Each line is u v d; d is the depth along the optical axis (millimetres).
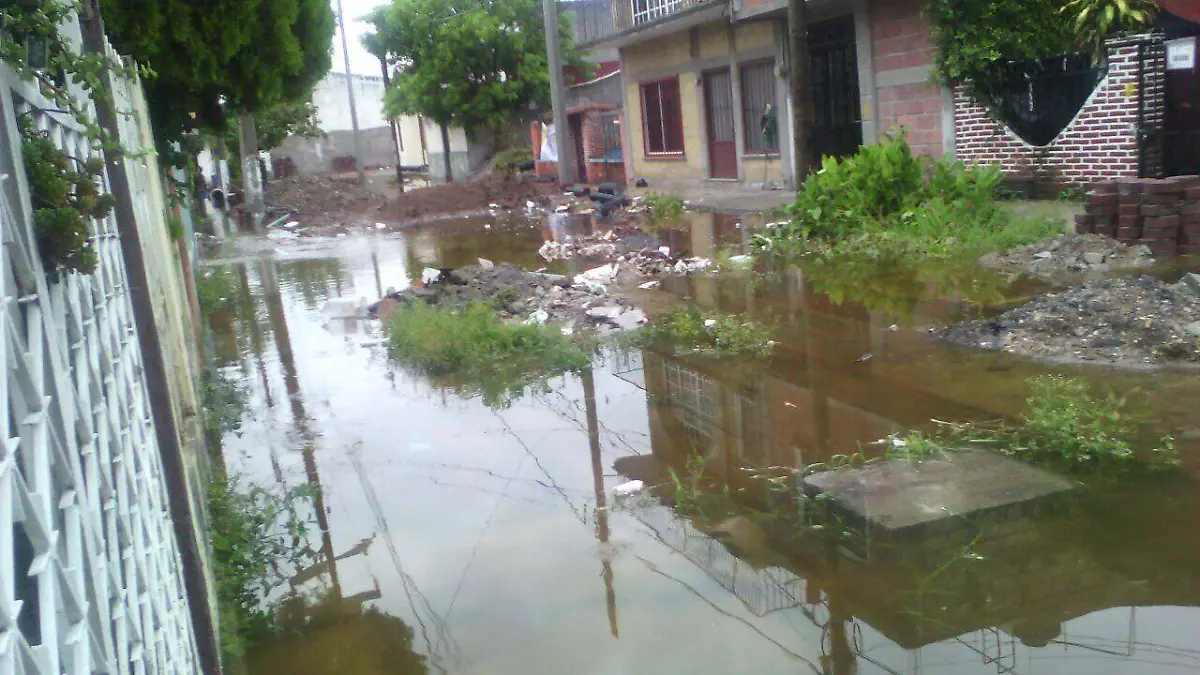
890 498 5059
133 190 4562
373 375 8562
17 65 2191
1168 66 11875
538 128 31609
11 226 1858
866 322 8789
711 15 19656
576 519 5293
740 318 9352
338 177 42750
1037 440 5645
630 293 11000
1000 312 8531
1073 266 9789
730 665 3771
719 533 4984
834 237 12695
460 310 10414
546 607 4344
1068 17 12930
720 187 21922
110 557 2182
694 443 6293
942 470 5352
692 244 14461
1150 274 9234
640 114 25562
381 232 21109
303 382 8484
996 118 14133
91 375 2387
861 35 16484
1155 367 6668
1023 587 4176
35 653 1472
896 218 12469
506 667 3879
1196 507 4727
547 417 7078
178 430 4363
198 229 22484
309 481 6121
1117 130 12305
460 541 5121
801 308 9547
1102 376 6613
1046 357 7141
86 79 2752
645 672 3764
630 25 23875
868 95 16625
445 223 21938
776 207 17109
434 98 32594
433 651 4047
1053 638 3799
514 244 16891
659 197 20125
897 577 4352
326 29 10969
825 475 5488
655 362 8227
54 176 2307
